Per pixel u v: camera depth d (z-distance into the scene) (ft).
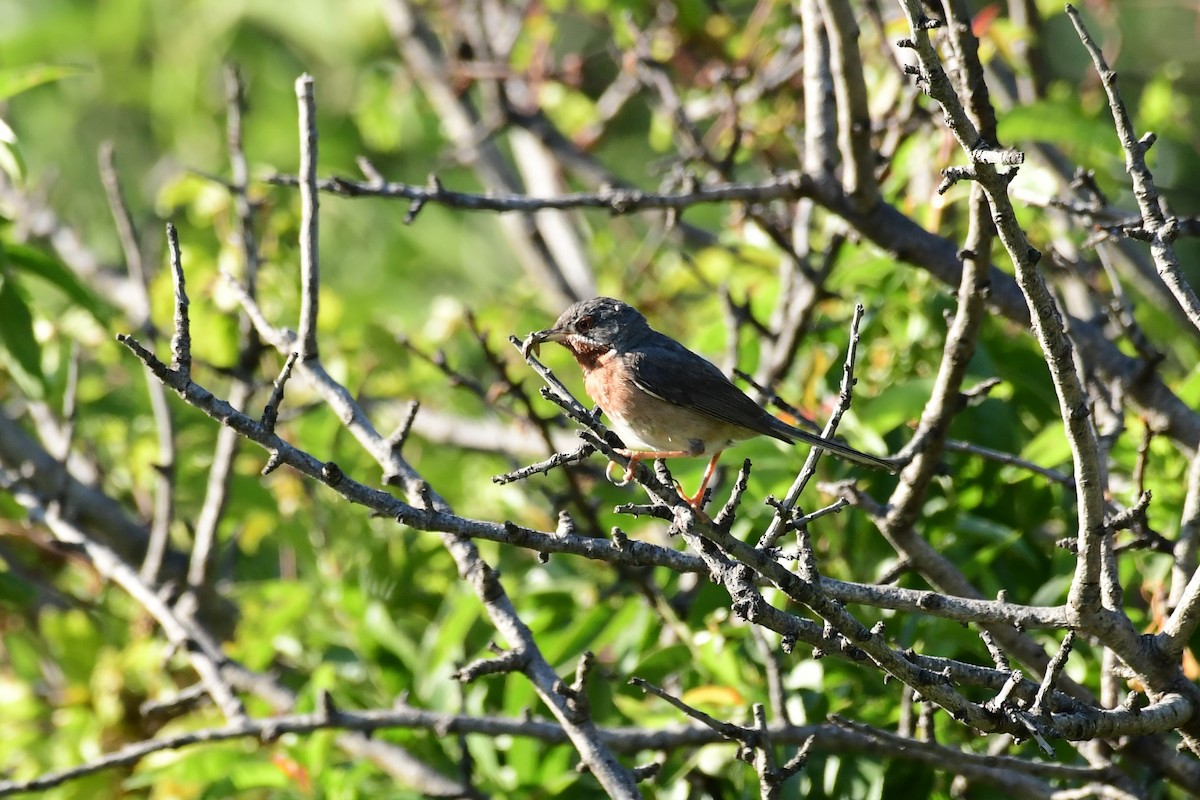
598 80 58.59
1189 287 22.66
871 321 36.76
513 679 33.86
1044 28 50.29
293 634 40.73
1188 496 27.30
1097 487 22.54
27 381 37.29
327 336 50.47
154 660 39.34
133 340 21.44
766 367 39.14
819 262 45.19
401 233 63.57
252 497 42.88
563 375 49.47
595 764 26.48
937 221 36.94
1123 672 24.56
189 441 47.60
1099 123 34.53
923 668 21.84
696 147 42.04
